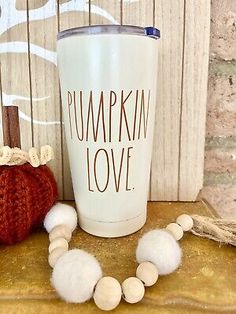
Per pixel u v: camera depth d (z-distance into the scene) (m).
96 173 0.23
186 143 0.30
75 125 0.23
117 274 0.20
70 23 0.27
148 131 0.24
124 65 0.21
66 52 0.22
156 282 0.19
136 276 0.19
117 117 0.22
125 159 0.23
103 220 0.24
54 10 0.27
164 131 0.29
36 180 0.24
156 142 0.29
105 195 0.24
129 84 0.22
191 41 0.28
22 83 0.28
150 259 0.20
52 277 0.19
